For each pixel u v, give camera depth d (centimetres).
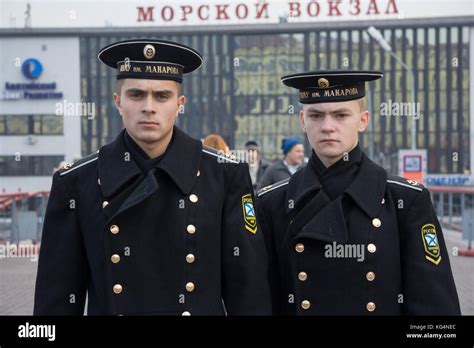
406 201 297
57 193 284
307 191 300
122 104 275
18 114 2161
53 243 283
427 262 291
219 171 287
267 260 296
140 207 272
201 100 2275
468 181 2150
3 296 712
